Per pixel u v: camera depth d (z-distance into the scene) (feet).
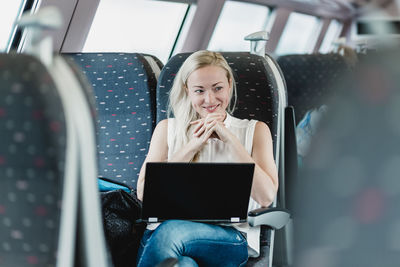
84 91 2.88
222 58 6.26
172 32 17.08
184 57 7.01
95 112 2.97
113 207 5.88
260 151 6.17
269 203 5.94
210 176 5.28
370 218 6.23
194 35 17.61
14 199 2.79
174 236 5.32
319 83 9.52
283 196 7.56
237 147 5.89
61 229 2.79
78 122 2.75
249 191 5.41
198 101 6.14
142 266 5.39
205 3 17.34
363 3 31.94
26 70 2.68
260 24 24.20
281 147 7.25
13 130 2.68
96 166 2.90
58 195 2.72
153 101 7.55
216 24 18.47
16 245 2.88
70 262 2.90
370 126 5.64
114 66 7.61
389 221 6.25
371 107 5.65
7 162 2.74
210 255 5.47
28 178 2.73
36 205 2.76
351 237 6.35
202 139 5.97
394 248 6.06
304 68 9.54
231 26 20.97
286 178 7.48
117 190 5.89
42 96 2.63
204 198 5.41
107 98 7.57
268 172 6.01
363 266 6.13
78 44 11.71
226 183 5.34
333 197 6.60
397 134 5.71
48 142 2.64
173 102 6.40
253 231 5.97
